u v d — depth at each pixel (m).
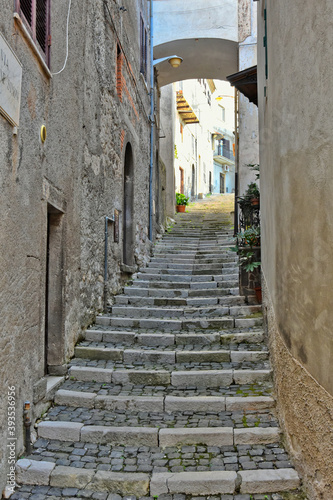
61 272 4.93
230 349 5.26
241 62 11.74
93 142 6.25
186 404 4.20
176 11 12.08
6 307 3.27
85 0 5.86
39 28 4.10
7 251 3.29
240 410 4.16
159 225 12.27
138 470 3.37
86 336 5.76
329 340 2.40
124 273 8.12
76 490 3.24
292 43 3.00
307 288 2.76
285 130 3.30
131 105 8.98
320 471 2.66
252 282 6.89
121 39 8.09
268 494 3.12
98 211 6.54
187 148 24.88
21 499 3.14
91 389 4.55
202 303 6.99
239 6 11.84
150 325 6.09
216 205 19.67
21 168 3.57
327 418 2.47
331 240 2.32
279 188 3.62
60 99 4.75
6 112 3.15
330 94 2.26
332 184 2.27
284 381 3.58
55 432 3.83
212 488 3.18
